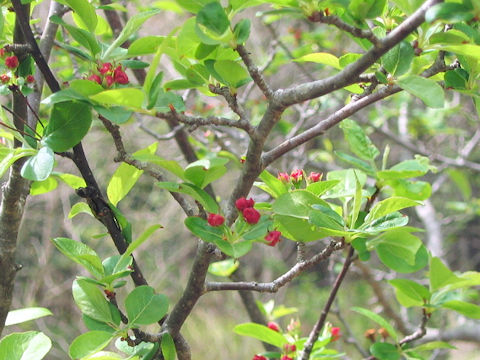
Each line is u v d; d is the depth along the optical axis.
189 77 1.22
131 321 1.21
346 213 1.33
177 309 1.26
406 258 1.23
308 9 1.12
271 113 1.16
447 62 1.36
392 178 1.35
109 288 1.23
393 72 1.17
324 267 6.21
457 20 1.08
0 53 1.26
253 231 1.15
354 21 1.16
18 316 1.33
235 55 1.21
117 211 1.27
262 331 1.42
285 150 1.21
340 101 3.02
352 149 1.42
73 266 5.02
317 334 1.41
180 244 5.57
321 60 1.29
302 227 1.23
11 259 1.30
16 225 1.29
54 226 4.89
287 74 4.40
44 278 4.74
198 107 2.74
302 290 6.04
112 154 4.70
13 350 1.24
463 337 2.47
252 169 1.19
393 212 1.25
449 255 5.68
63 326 4.79
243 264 6.20
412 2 1.16
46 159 1.15
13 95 1.27
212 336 5.32
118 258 1.27
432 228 3.01
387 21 1.28
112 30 2.11
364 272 2.60
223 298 5.68
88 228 4.97
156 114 1.17
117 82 1.21
